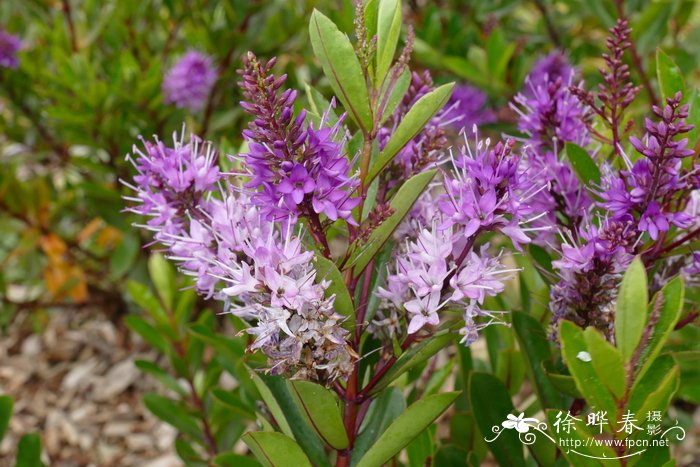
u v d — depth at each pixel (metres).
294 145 0.36
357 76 0.38
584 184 0.43
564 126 0.47
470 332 0.38
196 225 0.41
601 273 0.40
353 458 0.44
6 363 1.05
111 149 0.87
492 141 0.92
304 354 0.38
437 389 0.53
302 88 0.89
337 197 0.36
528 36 0.98
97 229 1.03
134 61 0.85
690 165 0.42
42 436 0.94
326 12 0.85
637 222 0.41
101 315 1.11
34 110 1.00
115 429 0.95
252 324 0.47
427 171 0.38
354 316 0.39
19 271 1.11
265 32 0.91
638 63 0.71
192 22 0.97
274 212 0.37
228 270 0.38
